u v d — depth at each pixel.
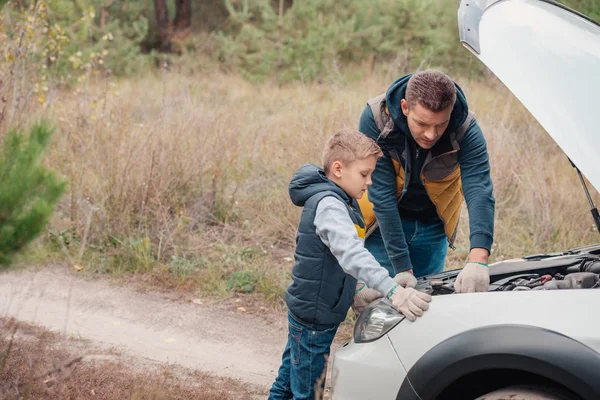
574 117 2.31
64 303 5.01
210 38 17.72
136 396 3.39
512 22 2.77
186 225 6.26
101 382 3.66
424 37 14.74
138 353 4.31
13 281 5.20
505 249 6.04
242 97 12.46
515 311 2.31
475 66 13.33
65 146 6.90
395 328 2.53
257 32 15.59
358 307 3.08
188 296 5.31
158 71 15.87
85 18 9.66
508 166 7.08
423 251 3.82
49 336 4.28
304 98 11.34
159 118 7.29
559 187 6.73
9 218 2.55
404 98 3.13
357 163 2.88
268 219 6.50
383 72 13.27
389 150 3.37
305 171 2.94
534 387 2.25
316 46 14.92
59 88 8.65
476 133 3.29
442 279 3.07
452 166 3.36
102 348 4.30
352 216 2.88
